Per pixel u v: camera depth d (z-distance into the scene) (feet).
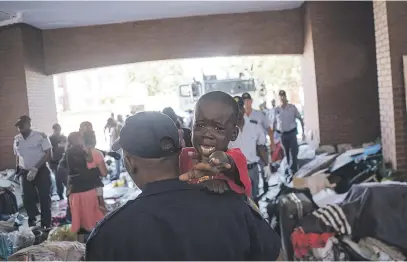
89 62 36.40
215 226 4.66
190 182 4.89
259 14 35.55
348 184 20.13
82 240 17.53
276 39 35.63
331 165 21.61
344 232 13.07
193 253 4.55
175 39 36.09
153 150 4.84
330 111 32.04
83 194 17.92
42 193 21.67
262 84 51.70
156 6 30.89
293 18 35.40
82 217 18.01
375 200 13.03
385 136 21.27
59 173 27.73
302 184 20.61
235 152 5.15
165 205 4.71
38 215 23.40
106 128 54.29
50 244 12.91
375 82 31.91
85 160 18.13
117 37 36.24
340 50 31.94
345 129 32.04
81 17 32.42
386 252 12.64
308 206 14.89
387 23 20.17
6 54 32.07
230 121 5.03
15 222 20.86
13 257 12.16
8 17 29.37
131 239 4.57
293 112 28.45
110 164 36.63
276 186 25.90
